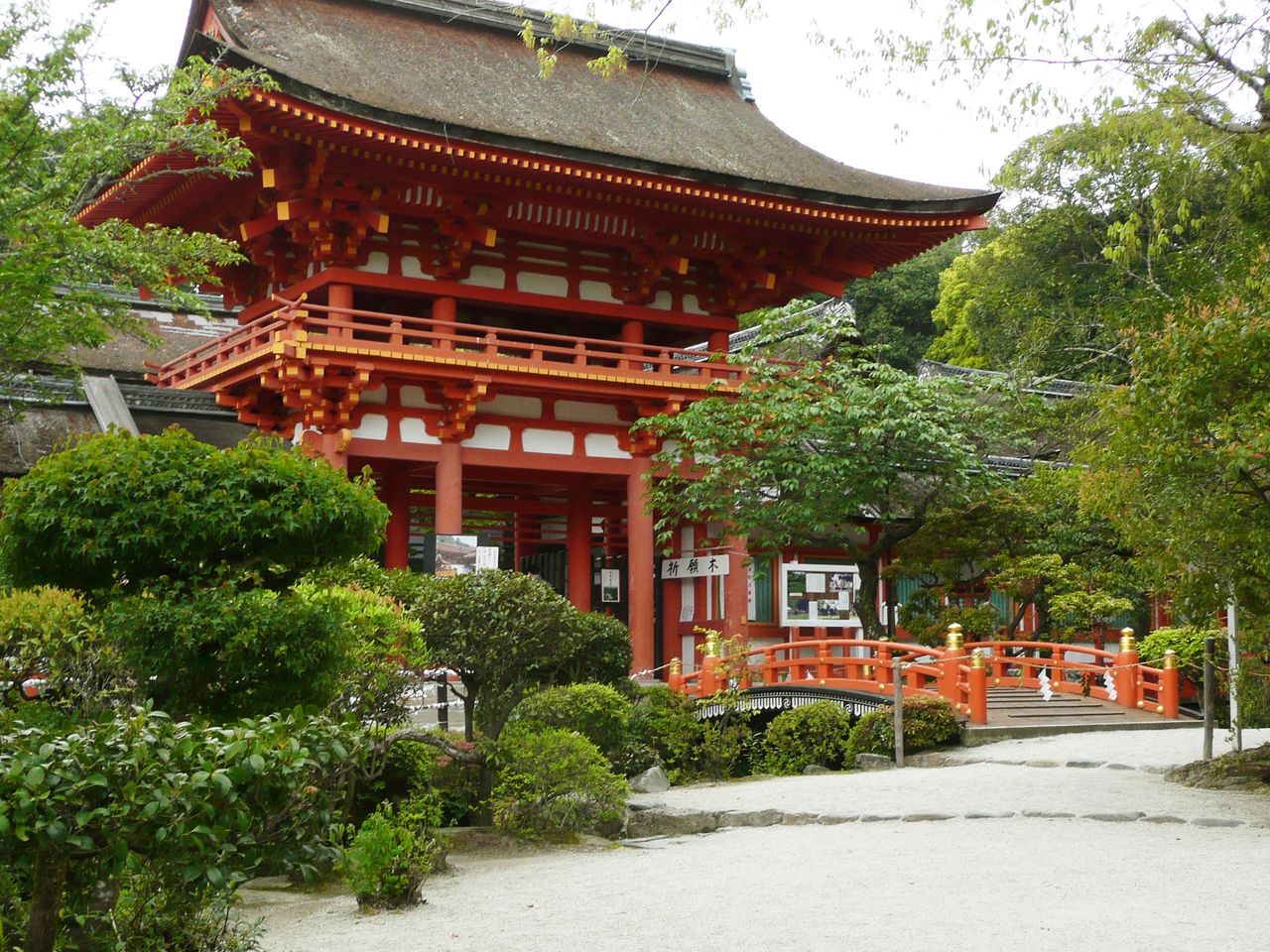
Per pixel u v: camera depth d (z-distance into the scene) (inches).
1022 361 1523.1
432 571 991.0
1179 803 621.9
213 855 273.0
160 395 1215.6
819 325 1133.7
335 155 1017.5
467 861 603.5
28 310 723.4
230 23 1138.0
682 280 1279.5
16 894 330.0
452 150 1013.8
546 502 1346.0
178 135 789.9
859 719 931.3
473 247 1170.0
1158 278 1547.7
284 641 454.0
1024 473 1526.8
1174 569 634.2
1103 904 404.8
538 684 763.4
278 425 1154.0
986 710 978.7
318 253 1100.5
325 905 499.5
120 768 257.4
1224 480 594.2
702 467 1240.8
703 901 447.5
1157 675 1092.5
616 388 1154.0
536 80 1294.3
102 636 472.7
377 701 606.2
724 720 959.0
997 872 471.5
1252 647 695.7
